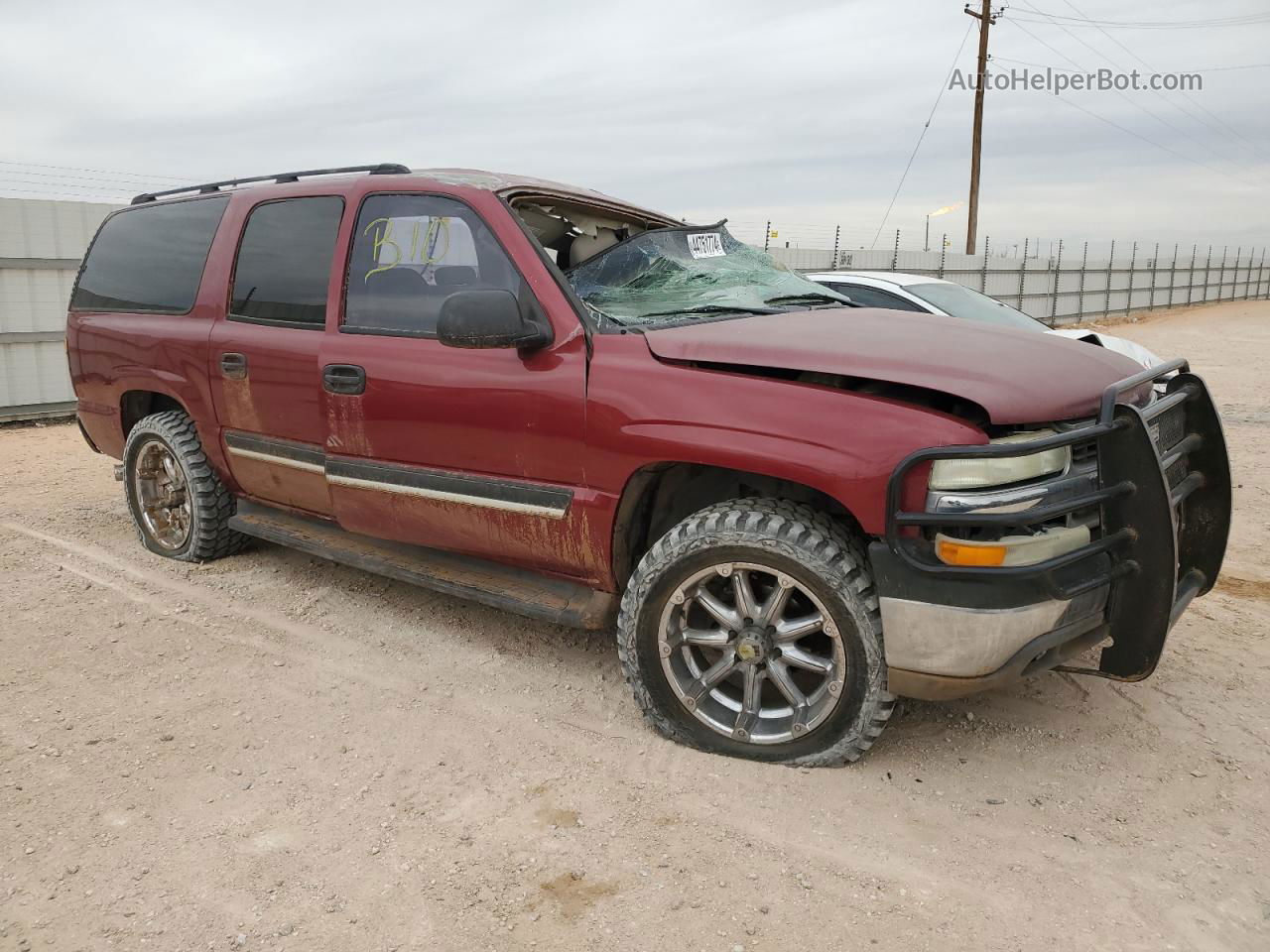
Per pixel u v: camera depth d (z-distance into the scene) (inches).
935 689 105.5
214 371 168.9
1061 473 105.7
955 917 90.1
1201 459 129.3
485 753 120.6
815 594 108.9
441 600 174.4
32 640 155.2
